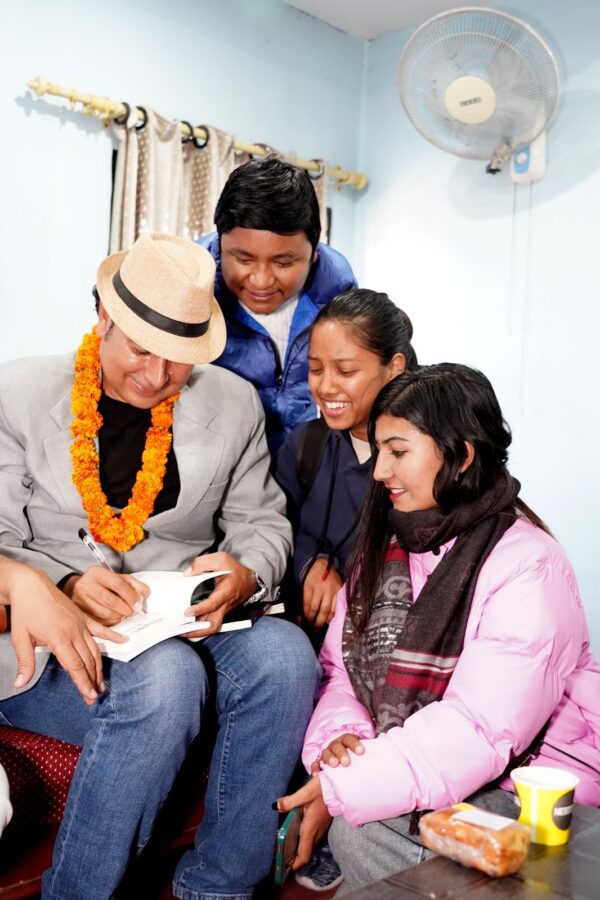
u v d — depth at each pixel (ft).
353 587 5.71
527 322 11.52
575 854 3.80
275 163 6.63
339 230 13.83
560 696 4.85
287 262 6.80
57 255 10.63
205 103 11.87
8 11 9.93
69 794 4.99
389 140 13.47
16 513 5.61
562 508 11.16
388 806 4.57
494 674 4.68
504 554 5.05
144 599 5.23
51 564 5.37
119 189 10.78
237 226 6.63
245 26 12.21
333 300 6.23
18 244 10.30
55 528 5.68
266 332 7.61
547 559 4.97
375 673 5.38
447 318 12.57
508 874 3.56
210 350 5.54
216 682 5.55
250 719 5.39
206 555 5.58
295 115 12.98
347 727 5.16
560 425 11.18
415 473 5.15
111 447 5.80
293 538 6.86
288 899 5.82
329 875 5.88
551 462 11.27
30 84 10.02
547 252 11.29
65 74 10.48
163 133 10.93
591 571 10.85
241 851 5.38
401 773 4.58
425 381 5.20
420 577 5.49
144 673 4.97
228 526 6.28
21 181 10.24
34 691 5.45
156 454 5.71
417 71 10.29
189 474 5.82
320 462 6.75
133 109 10.64
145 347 5.22
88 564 5.64
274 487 6.55
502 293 11.84
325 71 13.30
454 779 4.54
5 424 5.61
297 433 6.99
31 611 4.81
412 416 5.10
